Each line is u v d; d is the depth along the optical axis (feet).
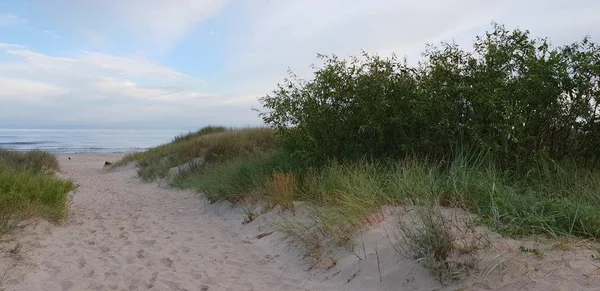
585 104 18.81
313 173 23.79
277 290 13.64
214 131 85.76
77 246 19.03
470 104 20.01
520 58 18.89
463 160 18.80
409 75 22.53
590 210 13.24
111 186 47.67
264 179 26.13
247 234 20.93
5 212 19.74
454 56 20.88
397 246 13.55
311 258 15.69
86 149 144.25
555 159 19.51
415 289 11.63
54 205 23.50
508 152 19.01
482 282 10.75
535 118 18.78
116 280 14.65
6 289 13.21
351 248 14.93
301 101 26.14
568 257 10.91
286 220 19.52
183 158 54.90
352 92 23.75
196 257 17.76
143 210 30.07
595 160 19.43
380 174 20.43
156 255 17.90
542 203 14.07
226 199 27.71
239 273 15.58
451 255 11.83
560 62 18.24
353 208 16.89
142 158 68.69
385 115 22.62
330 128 24.91
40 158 59.16
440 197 16.53
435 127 20.48
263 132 57.52
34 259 16.42
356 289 12.75
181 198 35.12
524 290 10.02
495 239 12.41
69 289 13.71
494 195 15.35
